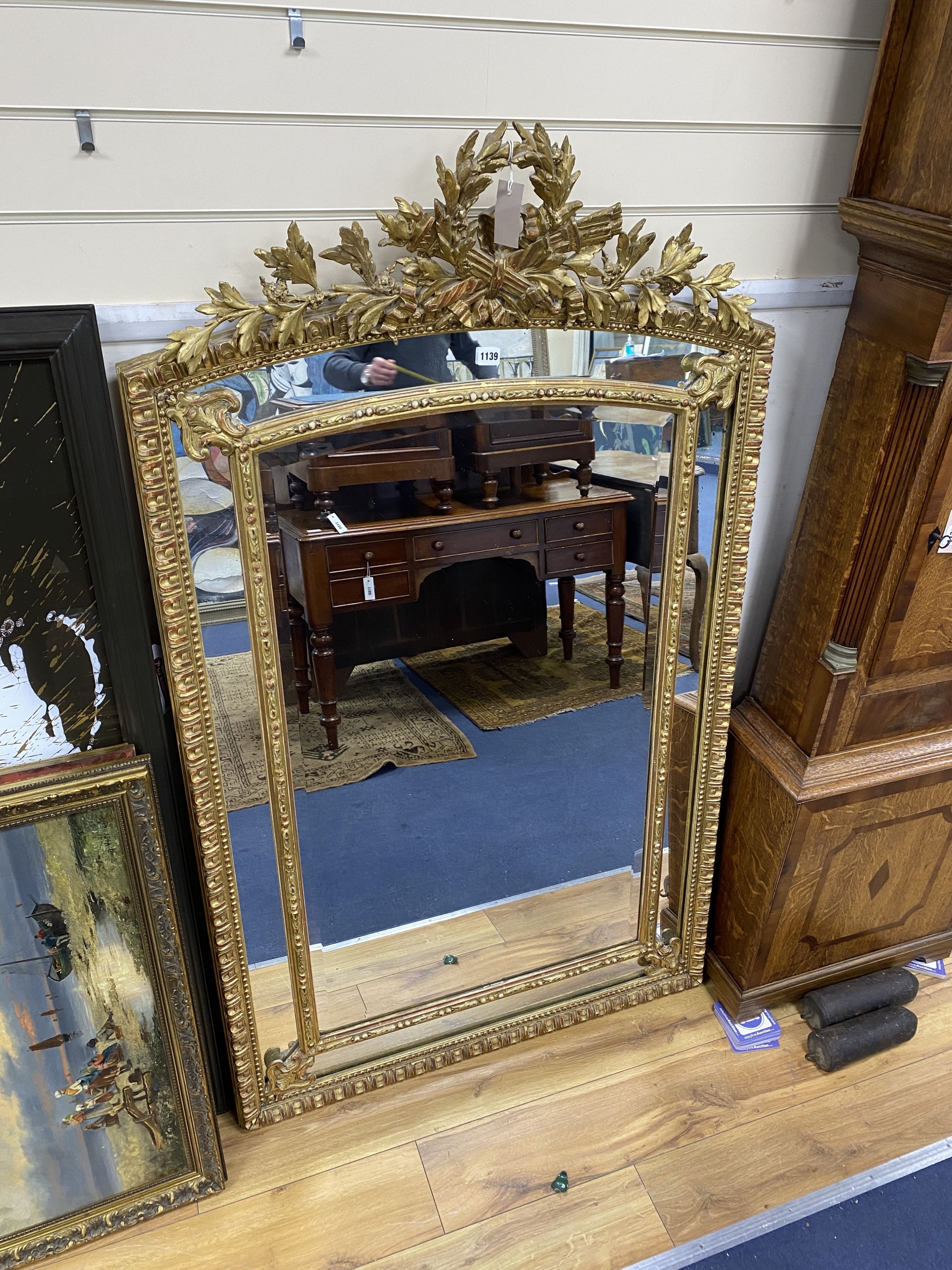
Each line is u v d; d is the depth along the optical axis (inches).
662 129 50.8
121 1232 55.4
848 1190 57.8
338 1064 63.6
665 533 57.9
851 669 57.2
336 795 57.1
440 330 47.0
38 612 44.2
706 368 53.1
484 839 63.1
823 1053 65.3
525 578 56.6
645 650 61.4
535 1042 68.1
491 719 59.6
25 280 42.9
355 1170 59.0
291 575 50.0
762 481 64.0
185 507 45.1
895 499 52.5
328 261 47.4
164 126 42.0
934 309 47.2
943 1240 55.2
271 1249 54.4
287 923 57.6
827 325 60.2
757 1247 54.6
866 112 50.3
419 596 54.3
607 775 64.7
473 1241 54.7
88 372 40.4
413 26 43.8
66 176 41.4
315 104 43.9
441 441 50.6
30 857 46.4
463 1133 61.3
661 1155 59.9
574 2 45.8
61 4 38.4
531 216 46.0
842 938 69.1
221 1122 62.7
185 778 49.9
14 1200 52.6
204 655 48.2
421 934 64.2
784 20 50.1
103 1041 51.5
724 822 69.0
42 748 47.0
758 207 55.1
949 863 69.0
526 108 47.6
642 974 71.7
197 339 41.6
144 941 50.3
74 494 42.6
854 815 61.8
